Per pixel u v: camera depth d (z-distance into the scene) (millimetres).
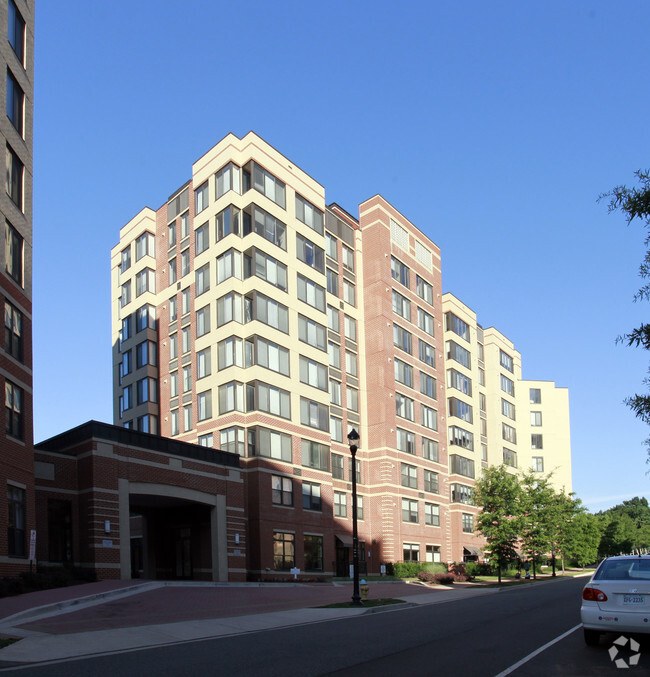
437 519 58312
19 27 29625
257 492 40844
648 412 13609
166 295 51312
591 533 73062
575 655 12375
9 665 12008
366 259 56969
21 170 29031
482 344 77750
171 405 49125
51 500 29891
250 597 26203
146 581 28516
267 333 43750
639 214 13188
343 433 51500
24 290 28375
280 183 47500
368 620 19906
